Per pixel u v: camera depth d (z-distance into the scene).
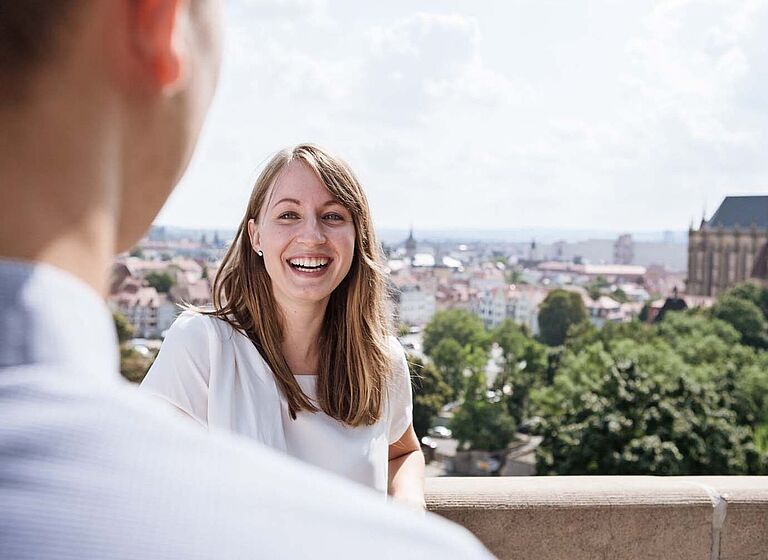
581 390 51.50
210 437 0.33
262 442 1.87
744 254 105.12
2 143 0.33
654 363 53.50
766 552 2.70
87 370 0.32
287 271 1.92
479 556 0.35
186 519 0.30
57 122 0.34
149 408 0.32
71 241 0.34
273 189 2.00
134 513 0.29
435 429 70.00
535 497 2.55
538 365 72.25
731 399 46.72
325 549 0.31
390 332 2.14
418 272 127.06
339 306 2.01
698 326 74.31
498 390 71.44
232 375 1.90
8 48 0.33
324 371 1.98
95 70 0.35
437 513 2.50
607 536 2.59
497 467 68.94
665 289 122.38
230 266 2.02
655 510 2.62
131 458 0.30
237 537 0.30
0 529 0.28
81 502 0.29
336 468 1.94
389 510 0.34
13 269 0.32
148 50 0.36
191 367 1.89
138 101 0.37
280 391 1.92
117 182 0.37
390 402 2.09
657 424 36.53
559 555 2.57
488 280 129.88
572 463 36.78
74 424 0.30
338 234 1.95
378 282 2.06
